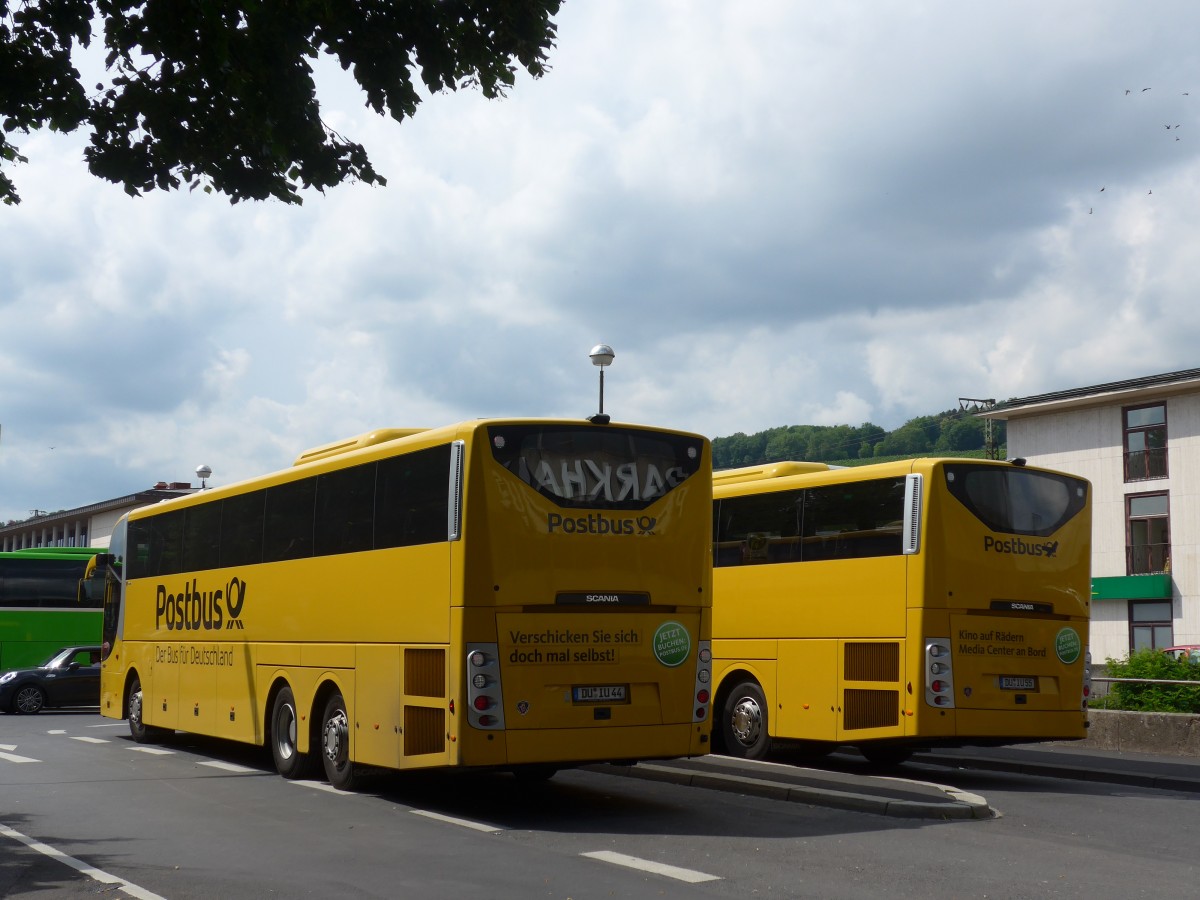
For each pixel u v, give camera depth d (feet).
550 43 40.75
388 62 39.14
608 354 84.28
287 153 39.17
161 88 39.47
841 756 64.49
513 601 38.34
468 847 33.68
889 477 52.01
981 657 50.37
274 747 50.96
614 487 40.45
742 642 57.72
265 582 52.60
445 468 39.68
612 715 39.45
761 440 378.73
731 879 29.07
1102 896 27.35
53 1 38.22
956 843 34.42
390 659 42.04
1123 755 62.54
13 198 44.62
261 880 29.07
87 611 120.98
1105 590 154.81
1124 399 155.22
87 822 38.40
